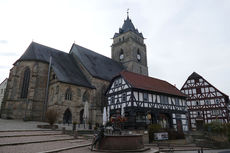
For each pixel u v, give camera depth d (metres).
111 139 12.22
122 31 56.81
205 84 40.81
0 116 30.86
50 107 29.08
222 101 37.97
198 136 25.06
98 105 33.72
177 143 21.20
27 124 22.36
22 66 31.59
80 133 18.75
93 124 29.95
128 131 19.11
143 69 53.56
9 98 29.58
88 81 35.06
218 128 25.19
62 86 29.08
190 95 42.09
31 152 9.45
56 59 35.59
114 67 46.22
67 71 33.62
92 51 45.66
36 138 13.58
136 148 12.37
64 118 28.58
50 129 18.89
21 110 29.53
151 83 29.20
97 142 12.43
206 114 39.16
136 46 52.75
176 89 32.53
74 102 30.22
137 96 24.47
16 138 12.80
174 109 28.50
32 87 30.02
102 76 36.75
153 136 20.88
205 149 19.92
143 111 24.34
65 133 17.25
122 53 53.31
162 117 26.77
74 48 41.78
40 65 32.25
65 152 10.48
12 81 30.45
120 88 26.58
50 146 11.51
